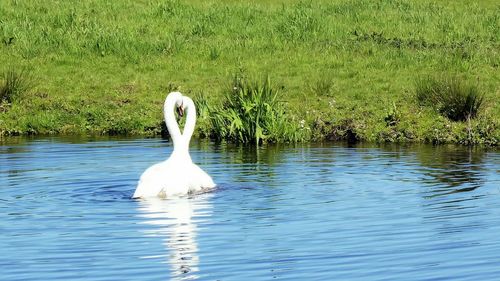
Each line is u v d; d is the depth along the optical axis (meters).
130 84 23.38
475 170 14.66
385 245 9.98
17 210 11.80
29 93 22.48
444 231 10.54
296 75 23.94
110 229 10.77
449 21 29.36
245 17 29.86
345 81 23.14
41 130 20.41
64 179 13.91
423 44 27.02
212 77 23.94
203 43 26.98
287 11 30.36
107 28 28.00
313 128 19.44
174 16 29.78
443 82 20.81
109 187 13.32
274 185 13.34
